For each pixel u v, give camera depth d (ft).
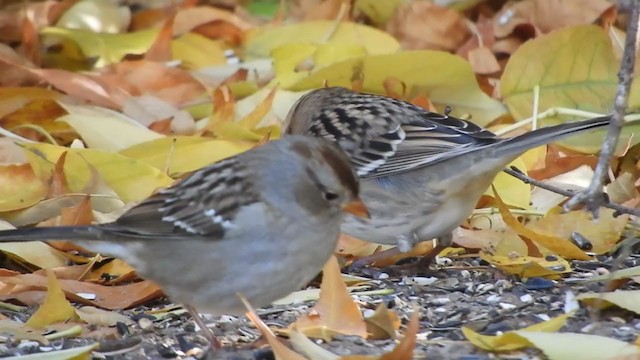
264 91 45.29
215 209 27.32
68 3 53.57
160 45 49.55
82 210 36.11
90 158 37.96
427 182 34.78
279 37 51.49
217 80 48.75
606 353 26.71
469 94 44.47
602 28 46.11
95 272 34.78
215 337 29.07
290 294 30.89
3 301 32.76
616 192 38.37
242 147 40.47
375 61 43.86
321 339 29.07
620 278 32.12
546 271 33.96
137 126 41.88
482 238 36.99
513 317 30.94
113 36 50.85
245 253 27.32
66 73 44.78
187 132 43.88
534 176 40.06
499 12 52.29
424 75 44.09
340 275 29.14
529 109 44.01
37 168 38.19
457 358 27.63
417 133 35.37
